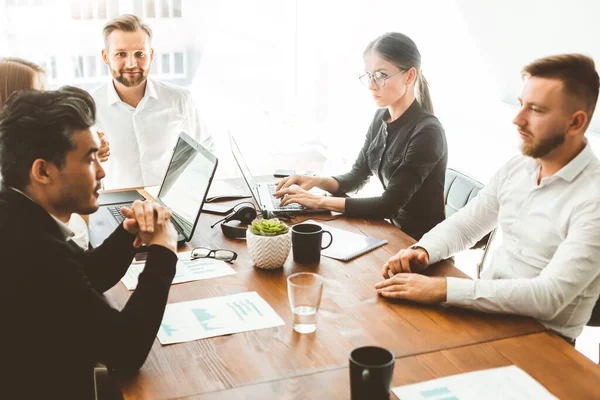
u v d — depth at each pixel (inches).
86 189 56.7
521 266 77.5
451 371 56.2
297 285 61.6
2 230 52.4
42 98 54.5
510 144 131.5
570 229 71.4
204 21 163.8
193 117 130.3
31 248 52.1
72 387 55.2
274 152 183.2
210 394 52.9
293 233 78.6
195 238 87.1
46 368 53.6
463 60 145.7
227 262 79.4
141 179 125.9
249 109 176.7
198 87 169.5
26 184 55.3
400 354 59.1
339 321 65.3
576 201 72.1
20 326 52.0
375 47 101.1
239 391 53.3
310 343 60.9
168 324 64.1
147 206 64.4
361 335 62.5
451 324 65.0
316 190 107.9
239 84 173.3
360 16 179.2
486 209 84.2
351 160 190.1
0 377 52.9
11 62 89.0
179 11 160.9
